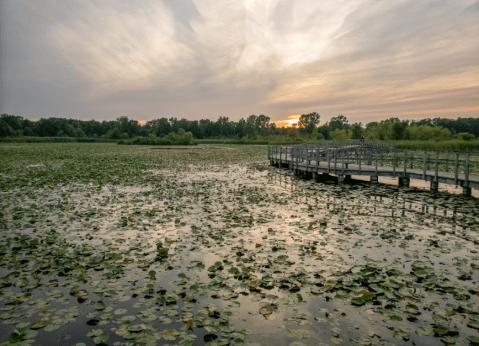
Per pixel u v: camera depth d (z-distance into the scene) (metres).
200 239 6.01
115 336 3.07
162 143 67.25
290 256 5.12
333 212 8.38
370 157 18.69
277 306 3.61
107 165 21.70
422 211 8.56
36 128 100.06
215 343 2.96
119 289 3.99
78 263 4.80
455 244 5.77
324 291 3.94
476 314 3.42
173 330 3.12
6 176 15.23
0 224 7.06
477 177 11.30
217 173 17.98
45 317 3.38
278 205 9.30
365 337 3.06
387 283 4.10
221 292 3.92
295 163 18.16
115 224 7.10
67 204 9.27
